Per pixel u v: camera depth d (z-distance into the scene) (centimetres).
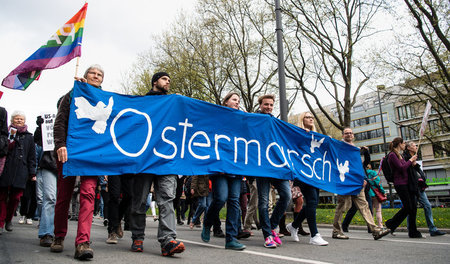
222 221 1169
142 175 393
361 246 491
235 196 449
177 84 2319
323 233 759
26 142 581
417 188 661
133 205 392
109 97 390
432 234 700
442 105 1959
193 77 2277
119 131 385
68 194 373
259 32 2061
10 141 571
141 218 391
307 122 624
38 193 593
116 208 463
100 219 1086
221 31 2198
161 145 411
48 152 438
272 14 1812
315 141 598
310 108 1817
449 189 4534
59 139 351
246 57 2219
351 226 902
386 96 2114
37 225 735
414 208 653
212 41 2234
